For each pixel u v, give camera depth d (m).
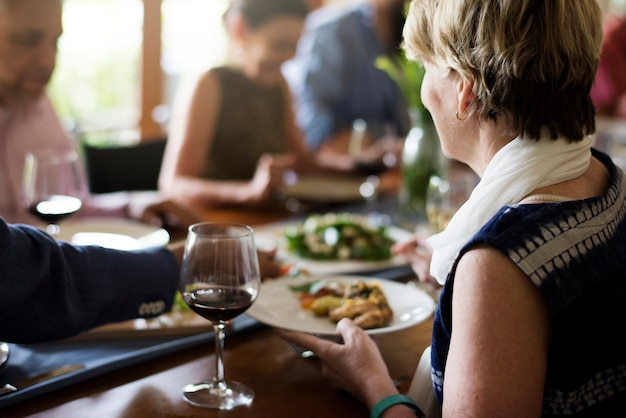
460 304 0.86
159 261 1.17
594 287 0.88
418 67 2.00
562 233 0.87
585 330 0.87
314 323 1.22
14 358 1.10
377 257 1.67
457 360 0.84
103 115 3.74
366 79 3.58
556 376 0.88
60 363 1.09
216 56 4.02
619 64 4.38
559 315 0.85
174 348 1.16
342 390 1.09
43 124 2.14
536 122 0.93
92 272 1.09
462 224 0.95
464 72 0.95
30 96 1.95
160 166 2.67
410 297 1.32
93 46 3.61
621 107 4.35
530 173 0.93
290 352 1.21
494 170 0.95
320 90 3.54
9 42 1.84
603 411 0.92
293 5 2.78
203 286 0.98
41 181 1.57
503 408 0.81
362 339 1.08
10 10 1.81
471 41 0.92
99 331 1.19
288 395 1.06
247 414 0.99
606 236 0.91
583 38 0.91
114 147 2.54
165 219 1.93
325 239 1.69
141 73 3.72
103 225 1.78
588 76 0.94
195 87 2.73
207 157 2.71
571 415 0.90
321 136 3.46
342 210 2.24
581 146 0.96
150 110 3.79
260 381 1.10
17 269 0.99
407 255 1.58
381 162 2.58
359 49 3.55
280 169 2.25
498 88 0.92
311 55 3.57
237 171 2.78
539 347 0.84
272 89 2.87
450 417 0.83
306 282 1.35
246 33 2.79
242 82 2.80
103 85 3.70
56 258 1.04
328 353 1.07
